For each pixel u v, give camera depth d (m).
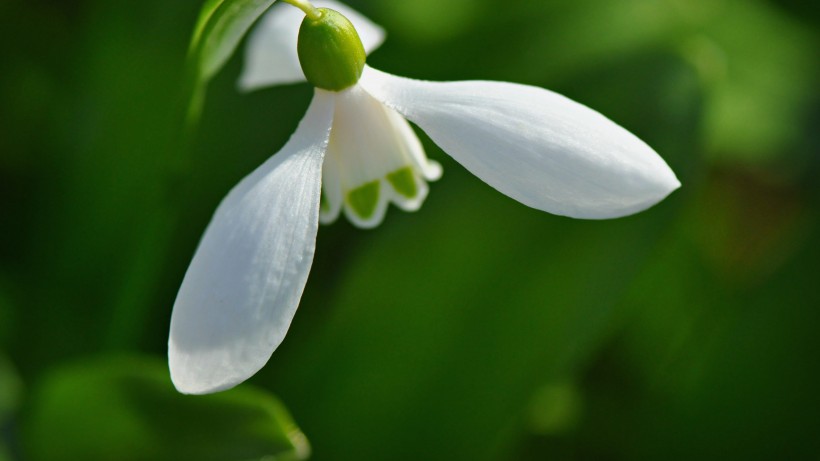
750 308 0.21
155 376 0.18
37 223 0.22
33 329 0.21
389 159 0.17
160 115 0.21
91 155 0.21
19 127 0.23
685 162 0.20
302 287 0.16
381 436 0.20
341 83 0.17
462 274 0.20
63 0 0.24
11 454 0.19
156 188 0.19
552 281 0.20
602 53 0.20
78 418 0.19
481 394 0.20
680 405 0.21
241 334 0.16
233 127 0.21
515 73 0.21
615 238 0.20
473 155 0.16
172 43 0.21
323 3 0.18
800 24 0.26
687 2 0.22
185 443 0.18
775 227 0.26
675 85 0.20
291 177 0.16
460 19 0.21
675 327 0.23
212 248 0.16
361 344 0.20
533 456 0.22
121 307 0.20
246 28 0.17
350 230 0.21
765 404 0.21
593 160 0.16
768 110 0.24
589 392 0.23
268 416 0.18
